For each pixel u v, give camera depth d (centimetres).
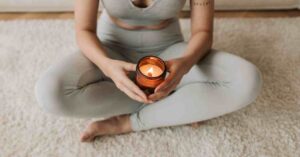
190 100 114
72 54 112
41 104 106
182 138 131
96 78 113
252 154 128
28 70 152
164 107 119
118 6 108
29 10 176
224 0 175
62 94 105
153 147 129
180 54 118
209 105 112
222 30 173
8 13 178
